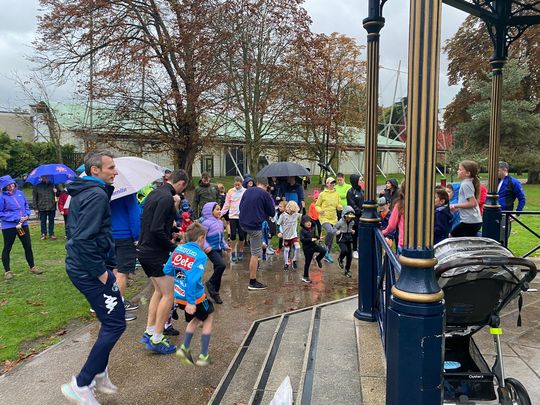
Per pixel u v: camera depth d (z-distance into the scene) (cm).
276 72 1794
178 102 1655
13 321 534
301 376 345
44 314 559
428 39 196
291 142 2588
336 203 847
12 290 668
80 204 314
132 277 752
